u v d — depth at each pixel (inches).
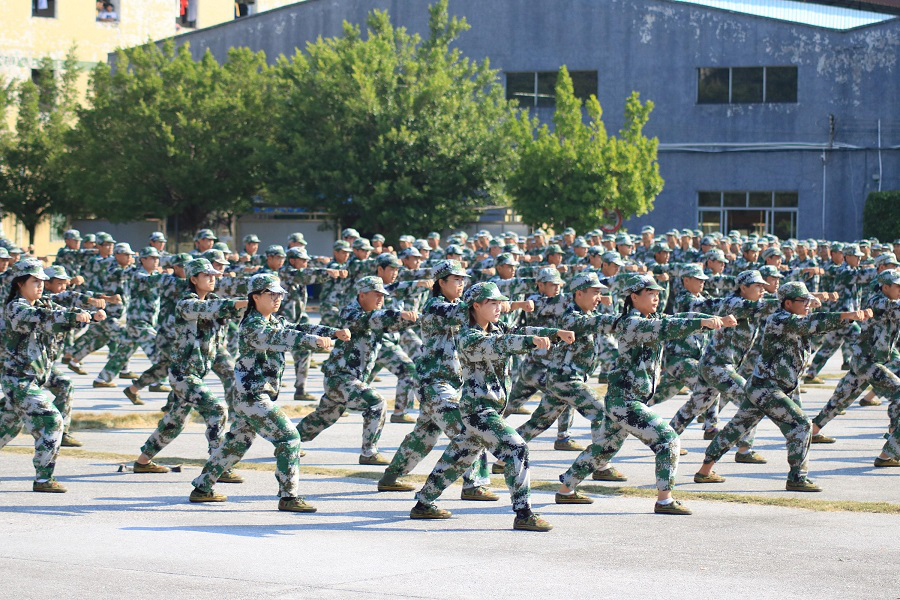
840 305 953.5
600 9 2063.2
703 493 486.3
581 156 1707.7
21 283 475.5
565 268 855.1
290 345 430.6
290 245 887.7
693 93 2046.0
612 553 378.6
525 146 1742.1
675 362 573.9
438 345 437.1
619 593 328.8
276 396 453.4
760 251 1203.9
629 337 444.1
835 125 2000.5
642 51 2057.1
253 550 380.5
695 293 560.1
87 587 331.9
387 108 1748.3
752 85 2032.5
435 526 422.3
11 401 477.1
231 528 415.2
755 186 2032.5
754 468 553.3
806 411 752.3
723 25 2028.8
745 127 2033.7
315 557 371.2
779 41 2012.8
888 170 1983.3
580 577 346.9
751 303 531.5
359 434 645.3
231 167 1825.8
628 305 452.8
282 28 2183.8
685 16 2038.6
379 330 514.9
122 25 2529.5
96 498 466.9
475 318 419.2
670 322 434.3
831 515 443.8
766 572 354.3
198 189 1822.1
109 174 1836.9
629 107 1750.7
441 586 335.3
